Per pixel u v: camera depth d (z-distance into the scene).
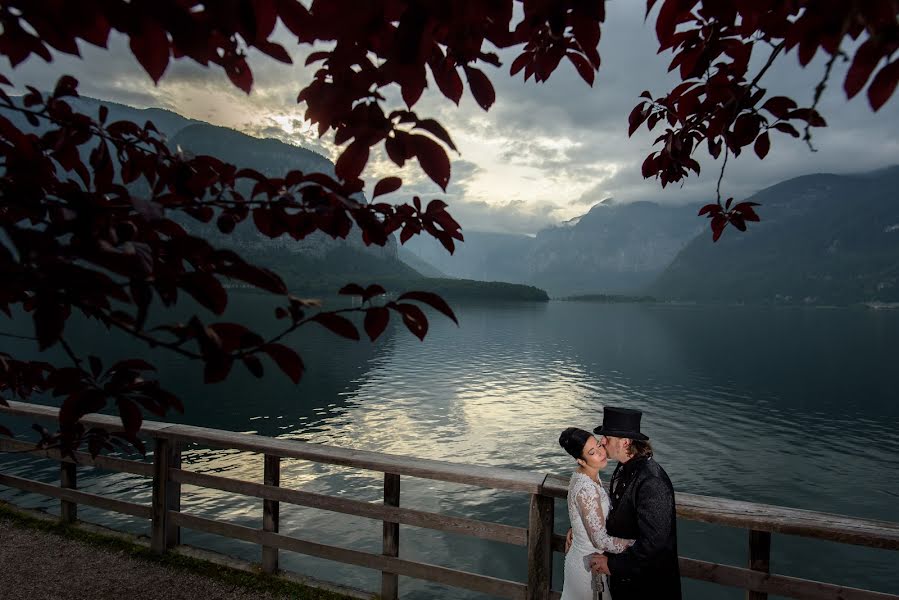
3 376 1.63
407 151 0.90
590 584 2.61
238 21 0.68
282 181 1.14
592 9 0.81
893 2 0.58
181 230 1.05
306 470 42.41
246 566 3.89
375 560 3.57
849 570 32.28
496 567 29.66
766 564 2.75
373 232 1.28
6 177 1.11
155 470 4.11
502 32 0.89
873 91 0.70
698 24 1.26
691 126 1.62
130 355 86.38
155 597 3.54
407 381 84.19
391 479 3.55
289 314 0.94
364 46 0.87
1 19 0.73
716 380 90.56
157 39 0.68
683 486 43.62
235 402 66.75
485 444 51.97
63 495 4.48
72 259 0.77
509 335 156.00
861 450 54.25
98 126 1.26
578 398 74.06
